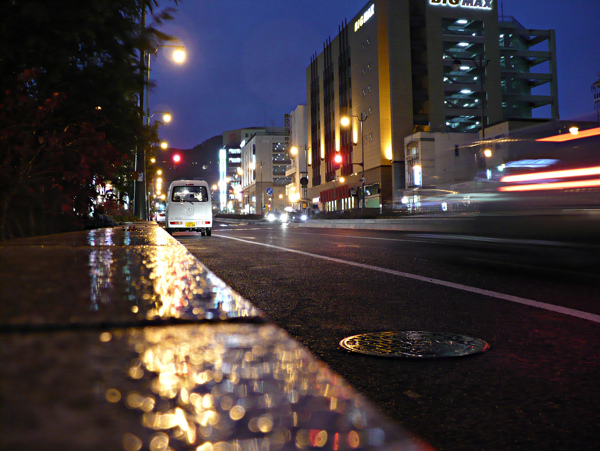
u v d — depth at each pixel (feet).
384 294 21.68
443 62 239.09
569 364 11.35
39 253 7.18
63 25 14.84
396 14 234.38
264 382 1.93
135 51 17.48
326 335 14.46
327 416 1.60
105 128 22.26
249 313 3.28
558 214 33.01
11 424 1.33
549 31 272.51
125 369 1.96
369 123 245.65
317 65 326.03
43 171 21.54
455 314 17.44
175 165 147.95
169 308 3.26
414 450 1.38
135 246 11.23
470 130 253.65
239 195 619.67
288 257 38.73
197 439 1.35
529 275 27.61
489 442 7.22
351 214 140.46
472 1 242.17
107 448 1.22
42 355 2.06
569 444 7.13
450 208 64.49
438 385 9.89
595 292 22.06
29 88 18.54
